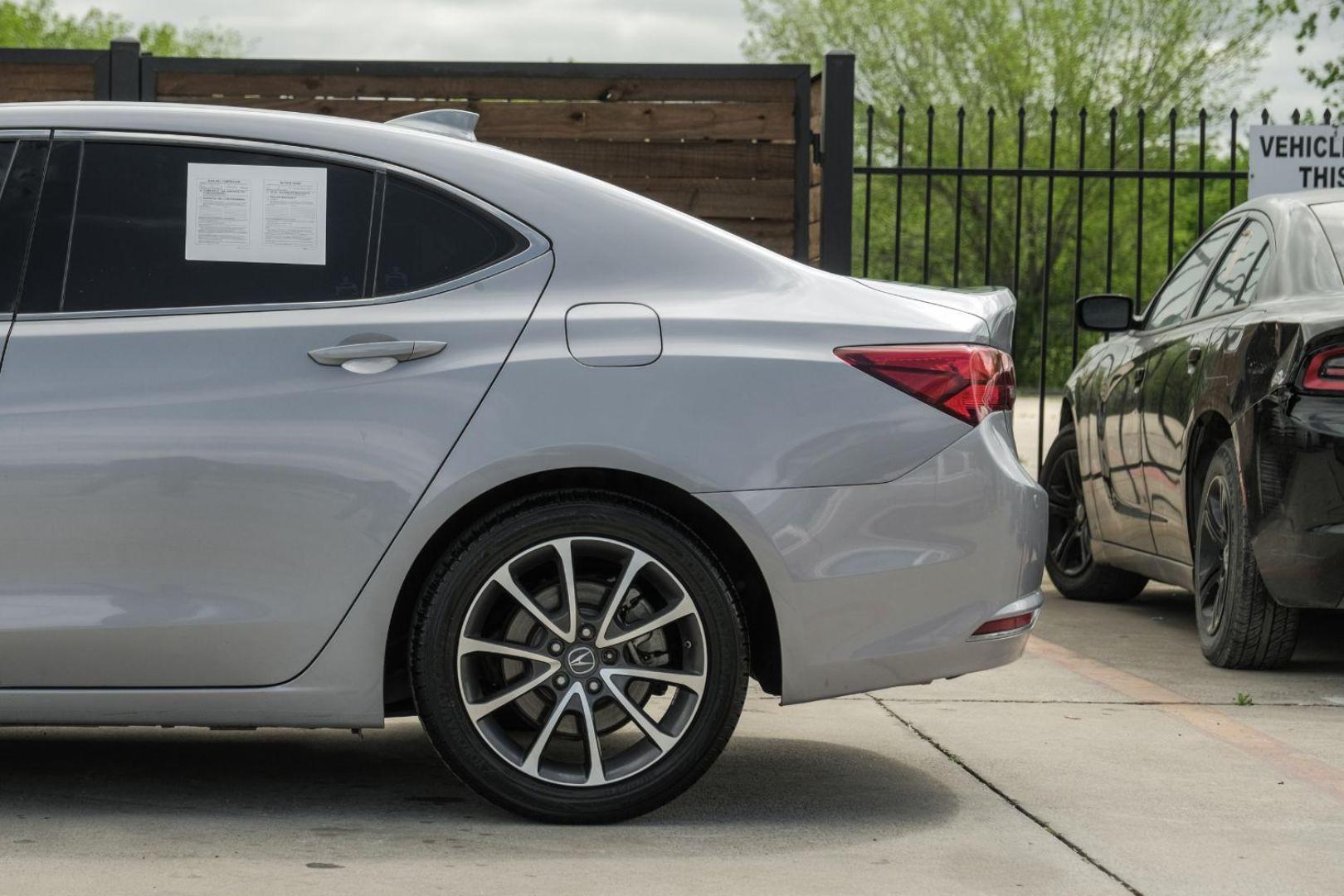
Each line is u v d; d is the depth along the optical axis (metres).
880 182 38.16
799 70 8.37
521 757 3.78
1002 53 38.78
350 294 3.81
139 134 3.89
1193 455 6.39
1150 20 38.31
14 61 8.17
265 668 3.71
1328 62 13.53
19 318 3.76
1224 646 6.04
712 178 8.39
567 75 8.34
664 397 3.72
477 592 3.71
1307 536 5.50
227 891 3.23
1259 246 6.46
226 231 3.84
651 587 3.92
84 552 3.68
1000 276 38.75
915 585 3.78
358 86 8.27
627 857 3.54
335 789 4.16
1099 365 7.84
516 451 3.67
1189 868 3.51
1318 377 5.51
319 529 3.68
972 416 3.84
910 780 4.31
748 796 4.12
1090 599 8.11
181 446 3.67
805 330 3.81
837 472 3.75
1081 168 8.99
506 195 3.88
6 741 4.71
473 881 3.33
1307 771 4.44
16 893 3.20
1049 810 4.00
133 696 3.72
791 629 3.74
